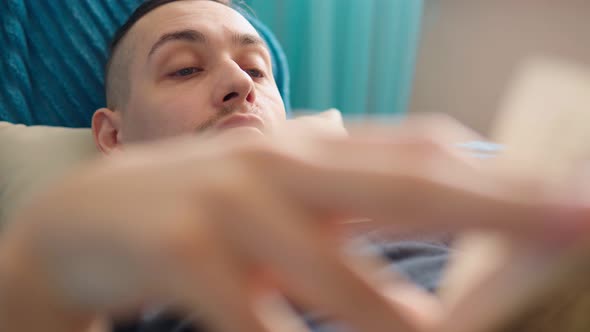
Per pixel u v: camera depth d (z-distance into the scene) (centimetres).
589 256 11
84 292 13
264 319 12
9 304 14
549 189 11
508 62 147
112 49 103
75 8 109
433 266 59
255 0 139
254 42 92
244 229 12
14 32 103
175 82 83
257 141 13
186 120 78
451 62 155
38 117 106
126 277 12
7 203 87
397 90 147
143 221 12
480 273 13
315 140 13
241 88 77
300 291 12
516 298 12
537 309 12
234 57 88
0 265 15
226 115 77
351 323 12
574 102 15
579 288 12
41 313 14
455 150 12
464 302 13
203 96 79
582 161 12
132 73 90
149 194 12
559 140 14
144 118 84
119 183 13
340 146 13
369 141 12
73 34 109
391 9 141
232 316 11
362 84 145
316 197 12
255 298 12
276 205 12
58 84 107
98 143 98
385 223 12
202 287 11
